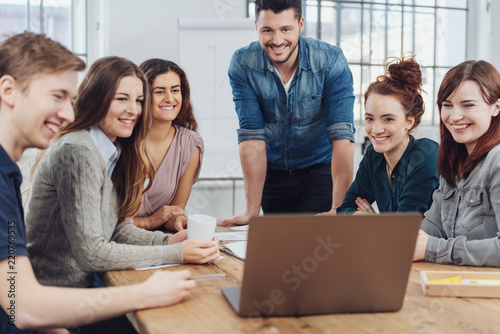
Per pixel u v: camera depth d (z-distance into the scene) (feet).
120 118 4.83
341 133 8.07
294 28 7.38
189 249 4.43
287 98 8.20
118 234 5.18
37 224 4.60
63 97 3.47
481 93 4.65
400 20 13.32
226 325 3.00
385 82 6.23
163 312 3.22
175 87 7.03
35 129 3.43
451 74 4.81
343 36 12.98
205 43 11.12
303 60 7.99
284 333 2.89
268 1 7.23
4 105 3.40
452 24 13.61
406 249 3.17
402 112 6.11
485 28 13.34
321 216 3.02
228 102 11.30
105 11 10.84
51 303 3.24
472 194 4.75
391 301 3.23
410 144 6.24
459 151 4.97
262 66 8.06
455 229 4.94
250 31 11.22
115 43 10.87
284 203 8.98
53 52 3.38
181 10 11.19
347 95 8.19
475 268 4.23
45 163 4.54
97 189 4.44
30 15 11.16
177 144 7.28
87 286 4.73
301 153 8.63
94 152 4.49
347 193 6.97
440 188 5.24
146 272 4.22
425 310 3.27
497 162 4.51
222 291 3.57
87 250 4.24
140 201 5.24
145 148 5.20
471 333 2.88
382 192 6.55
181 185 7.50
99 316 3.26
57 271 4.65
